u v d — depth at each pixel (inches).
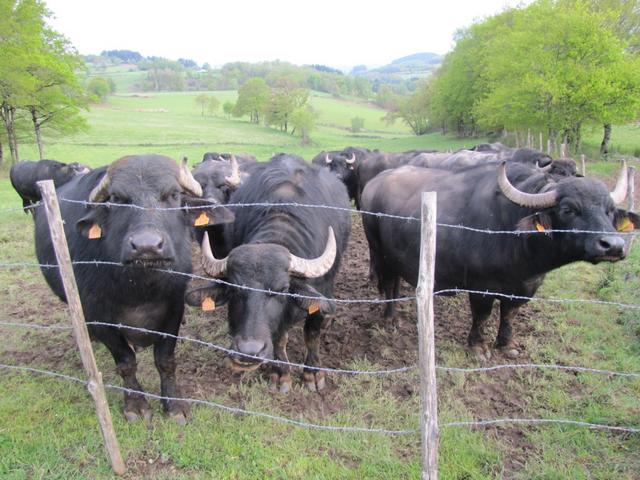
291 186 214.5
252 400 189.9
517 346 227.1
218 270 170.2
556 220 180.4
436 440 123.8
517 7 1596.9
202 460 159.9
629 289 271.7
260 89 3654.0
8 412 181.9
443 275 227.9
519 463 157.9
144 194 149.0
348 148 668.1
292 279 171.8
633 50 1191.6
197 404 188.7
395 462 156.1
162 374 183.9
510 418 179.3
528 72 983.0
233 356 157.6
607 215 175.6
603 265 307.0
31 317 263.9
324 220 219.0
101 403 146.0
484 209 206.7
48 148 1689.2
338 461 159.2
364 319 262.8
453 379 202.1
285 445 165.3
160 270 157.2
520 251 196.1
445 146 1963.6
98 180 176.1
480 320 220.4
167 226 153.9
